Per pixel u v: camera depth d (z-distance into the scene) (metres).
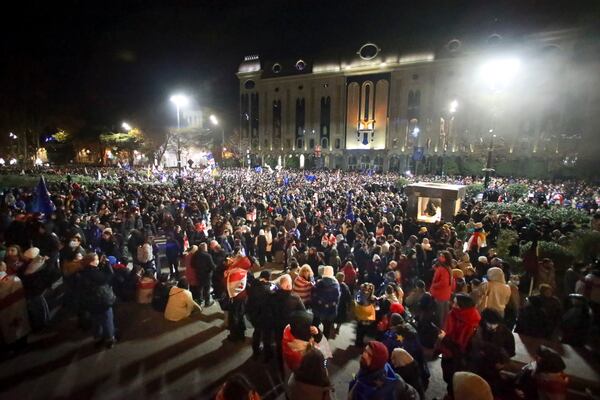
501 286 6.21
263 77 80.62
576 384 5.05
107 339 6.20
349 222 11.46
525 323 6.07
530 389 3.64
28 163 47.41
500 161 54.16
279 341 5.54
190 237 11.67
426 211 15.52
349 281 7.98
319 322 6.55
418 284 7.01
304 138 76.62
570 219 13.77
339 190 22.47
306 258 9.05
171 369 5.66
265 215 14.52
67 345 6.26
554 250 9.66
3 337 5.80
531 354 5.50
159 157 58.53
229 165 77.56
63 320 7.14
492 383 3.84
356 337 6.40
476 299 6.30
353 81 71.38
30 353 5.98
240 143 79.25
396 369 3.94
